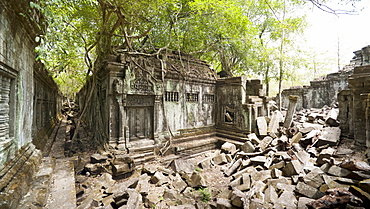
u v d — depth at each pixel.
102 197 4.77
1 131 3.12
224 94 11.76
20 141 3.85
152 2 7.34
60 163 5.38
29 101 4.55
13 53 3.34
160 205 4.93
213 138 11.39
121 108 7.83
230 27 11.16
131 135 8.34
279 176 6.02
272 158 7.33
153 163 8.05
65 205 3.20
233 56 16.06
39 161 4.41
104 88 8.61
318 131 8.38
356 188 3.87
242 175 6.28
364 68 7.11
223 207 4.64
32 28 3.96
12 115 3.55
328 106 14.33
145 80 8.51
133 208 4.12
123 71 7.94
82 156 7.29
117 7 5.67
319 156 6.28
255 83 11.47
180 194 5.59
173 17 9.38
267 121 10.56
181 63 10.01
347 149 6.76
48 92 10.55
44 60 3.72
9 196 2.42
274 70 14.18
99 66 8.91
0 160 2.86
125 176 6.38
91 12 7.56
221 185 6.54
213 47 13.85
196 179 6.20
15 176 2.98
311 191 4.60
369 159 5.72
